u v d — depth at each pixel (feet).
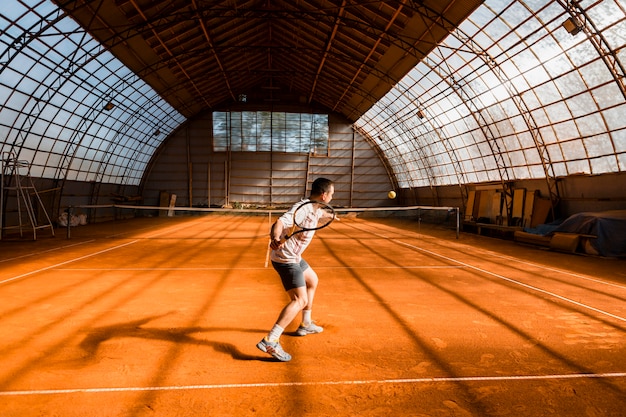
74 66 62.64
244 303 21.93
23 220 66.49
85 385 12.07
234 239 56.29
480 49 56.54
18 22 48.75
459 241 56.65
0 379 12.43
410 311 20.62
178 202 114.62
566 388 12.14
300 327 16.78
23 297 22.94
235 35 78.02
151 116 97.86
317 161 116.67
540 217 60.75
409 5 54.24
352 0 58.70
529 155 64.34
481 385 12.32
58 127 70.49
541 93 55.47
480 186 77.10
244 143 115.14
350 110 107.96
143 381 12.37
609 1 39.75
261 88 114.11
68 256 39.04
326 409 10.85
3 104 56.24
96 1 51.96
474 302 22.56
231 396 11.49
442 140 86.22
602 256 41.91
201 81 93.04
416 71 71.67
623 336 16.88
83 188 87.61
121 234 62.69
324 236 62.64
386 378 12.76
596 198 53.26
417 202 112.27
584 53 46.34
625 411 10.86
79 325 17.83
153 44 68.08
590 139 52.42
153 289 25.21
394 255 41.86
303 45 82.94
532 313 20.35
